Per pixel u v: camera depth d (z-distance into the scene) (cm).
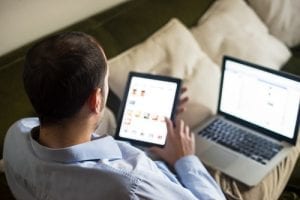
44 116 73
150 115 123
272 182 113
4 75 127
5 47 140
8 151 90
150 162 84
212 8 196
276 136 126
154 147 118
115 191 70
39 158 78
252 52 182
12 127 94
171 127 117
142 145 121
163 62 151
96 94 73
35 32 149
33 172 80
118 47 157
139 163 80
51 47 71
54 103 70
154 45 153
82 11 167
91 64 71
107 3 179
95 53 72
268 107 126
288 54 200
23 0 140
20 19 141
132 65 144
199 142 129
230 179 115
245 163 119
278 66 192
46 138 76
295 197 140
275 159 119
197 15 192
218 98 140
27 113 122
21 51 138
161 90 124
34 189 82
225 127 134
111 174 71
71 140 76
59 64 69
